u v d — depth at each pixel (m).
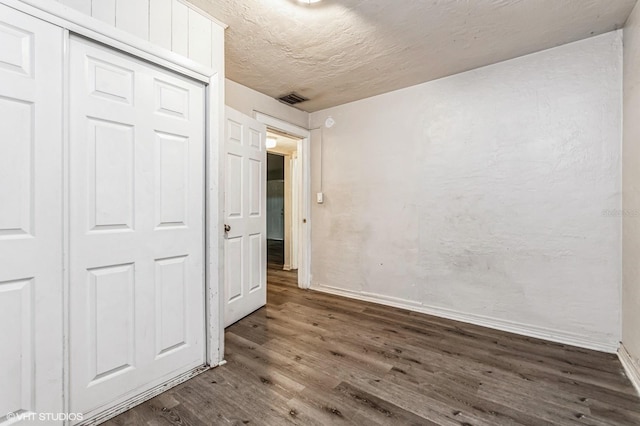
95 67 1.47
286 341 2.39
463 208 2.82
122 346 1.58
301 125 3.86
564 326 2.35
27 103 1.26
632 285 1.91
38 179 1.29
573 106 2.30
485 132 2.69
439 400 1.64
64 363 1.37
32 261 1.28
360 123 3.50
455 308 2.88
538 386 1.77
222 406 1.59
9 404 1.23
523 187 2.51
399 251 3.23
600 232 2.22
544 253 2.43
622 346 2.09
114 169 1.54
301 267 4.04
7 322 1.22
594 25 2.08
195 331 1.93
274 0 1.80
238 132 2.85
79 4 1.39
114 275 1.55
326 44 2.31
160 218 1.73
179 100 1.82
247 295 2.98
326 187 3.82
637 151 1.83
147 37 1.63
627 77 2.01
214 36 1.98
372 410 1.56
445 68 2.72
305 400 1.64
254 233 3.12
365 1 1.82
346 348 2.27
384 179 3.33
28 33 1.26
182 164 1.84
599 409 1.56
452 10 1.91
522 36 2.21
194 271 1.92
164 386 1.74
